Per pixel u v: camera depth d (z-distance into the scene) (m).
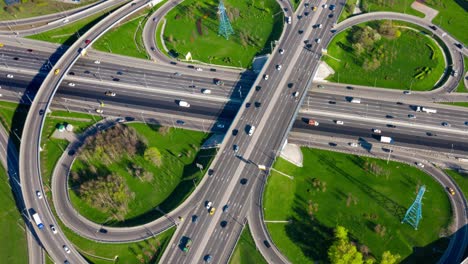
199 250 198.38
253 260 196.50
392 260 188.62
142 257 198.88
